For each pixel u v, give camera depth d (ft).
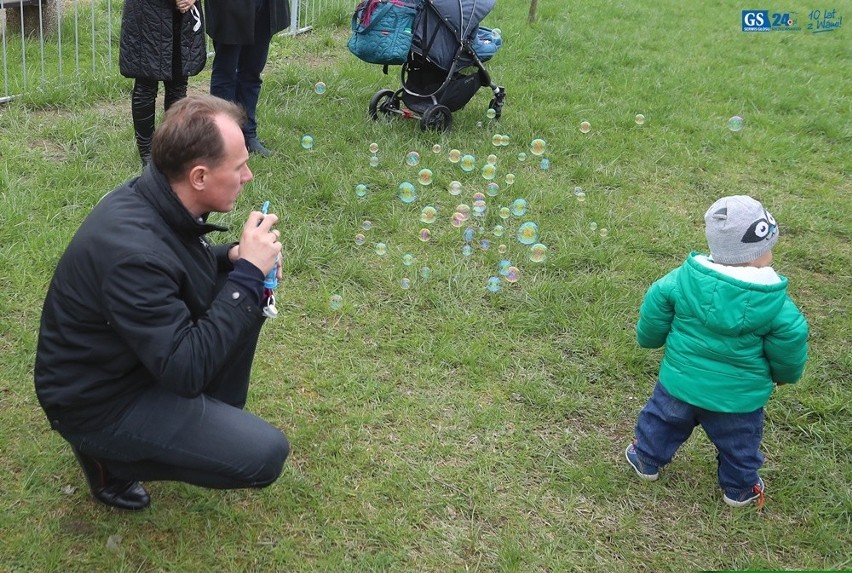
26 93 17.65
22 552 7.65
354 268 12.61
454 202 15.15
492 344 11.41
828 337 12.28
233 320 6.70
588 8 32.12
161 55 13.94
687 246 14.44
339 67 22.02
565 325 11.88
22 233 12.54
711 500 9.16
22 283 11.42
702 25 31.63
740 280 8.05
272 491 8.59
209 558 7.80
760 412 8.68
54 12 22.61
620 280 13.17
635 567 8.25
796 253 14.56
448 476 9.09
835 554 8.58
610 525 8.73
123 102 18.51
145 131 14.93
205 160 6.62
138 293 6.41
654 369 11.18
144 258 6.44
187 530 8.07
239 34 14.60
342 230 13.56
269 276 7.27
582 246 13.94
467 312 12.00
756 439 8.71
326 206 14.49
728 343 8.27
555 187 15.99
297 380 10.37
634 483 9.30
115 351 6.80
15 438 9.00
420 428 9.77
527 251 13.66
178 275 6.73
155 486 8.49
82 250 6.60
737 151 18.83
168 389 6.66
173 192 6.76
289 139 16.78
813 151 19.67
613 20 30.68
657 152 18.33
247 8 14.43
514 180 15.93
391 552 8.07
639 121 18.03
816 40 31.07
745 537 8.75
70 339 6.74
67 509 8.18
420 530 8.38
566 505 8.89
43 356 6.93
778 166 18.28
